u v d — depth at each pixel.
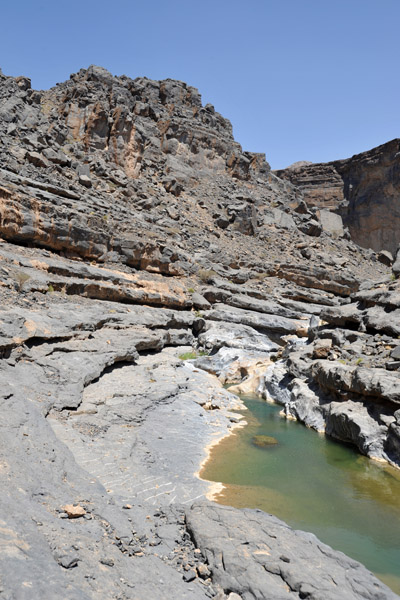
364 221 61.41
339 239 52.19
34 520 5.44
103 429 10.74
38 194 24.08
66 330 15.20
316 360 16.52
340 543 7.42
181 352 22.72
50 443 8.41
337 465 11.01
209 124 54.84
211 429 12.86
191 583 5.27
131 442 10.23
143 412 12.56
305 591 4.98
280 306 28.70
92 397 12.43
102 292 21.88
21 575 4.20
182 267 30.31
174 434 11.79
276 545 5.93
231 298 28.83
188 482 9.05
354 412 12.70
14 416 8.77
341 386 13.84
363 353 15.81
